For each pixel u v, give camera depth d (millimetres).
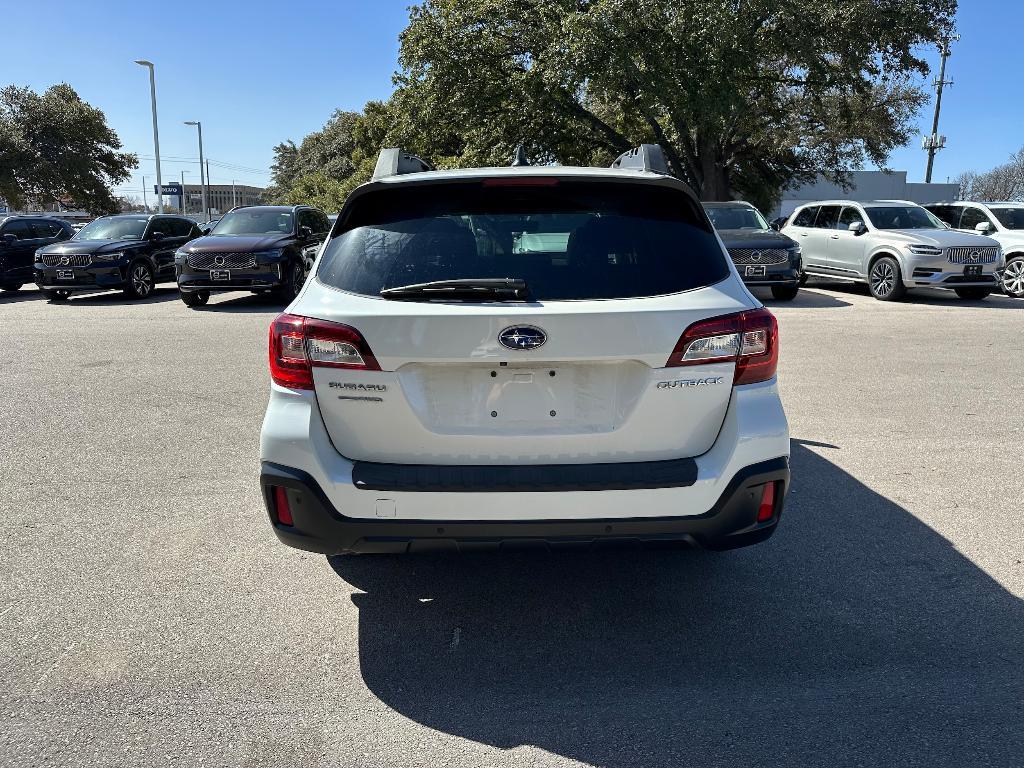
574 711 2688
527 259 2902
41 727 2611
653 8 22547
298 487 2824
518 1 26031
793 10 23641
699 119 24188
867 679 2852
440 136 29234
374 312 2760
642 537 2824
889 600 3438
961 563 3779
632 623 3291
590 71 23109
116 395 7152
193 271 13477
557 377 2787
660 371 2777
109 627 3240
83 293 17453
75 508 4492
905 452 5434
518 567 3832
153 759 2455
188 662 2996
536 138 29641
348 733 2580
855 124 33406
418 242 2971
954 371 7992
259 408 6676
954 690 2773
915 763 2402
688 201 3139
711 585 3611
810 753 2451
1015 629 3186
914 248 13430
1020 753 2441
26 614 3340
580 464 2818
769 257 13281
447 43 26781
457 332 2709
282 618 3334
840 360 8562
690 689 2811
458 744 2520
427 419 2807
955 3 25734
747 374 2891
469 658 3035
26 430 6051
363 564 3850
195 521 4312
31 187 38188
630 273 2883
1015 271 14773
